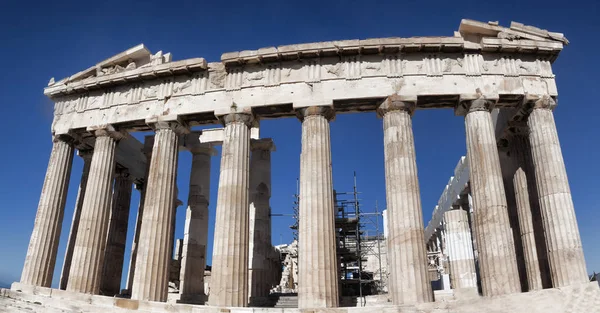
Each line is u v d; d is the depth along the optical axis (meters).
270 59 27.38
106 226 27.64
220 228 24.52
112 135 29.28
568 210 23.77
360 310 19.89
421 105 26.88
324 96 26.30
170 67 28.27
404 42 26.38
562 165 24.75
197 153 35.34
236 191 25.16
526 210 27.58
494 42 26.52
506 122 28.75
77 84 30.09
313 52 26.83
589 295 16.48
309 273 22.80
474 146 25.17
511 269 22.77
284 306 27.77
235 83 27.56
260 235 32.03
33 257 27.31
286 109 27.02
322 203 24.02
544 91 26.25
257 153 34.38
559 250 23.25
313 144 25.33
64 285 31.94
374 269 48.44
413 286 22.12
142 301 21.62
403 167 24.38
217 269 23.77
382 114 26.39
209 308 21.11
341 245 44.75
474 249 36.59
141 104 28.72
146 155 36.91
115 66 30.53
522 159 28.55
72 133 30.02
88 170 33.59
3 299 21.27
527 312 16.58
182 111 27.66
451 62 26.70
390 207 23.98
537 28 27.11
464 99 25.84
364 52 26.89
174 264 39.69
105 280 33.34
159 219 25.69
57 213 28.78
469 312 17.41
